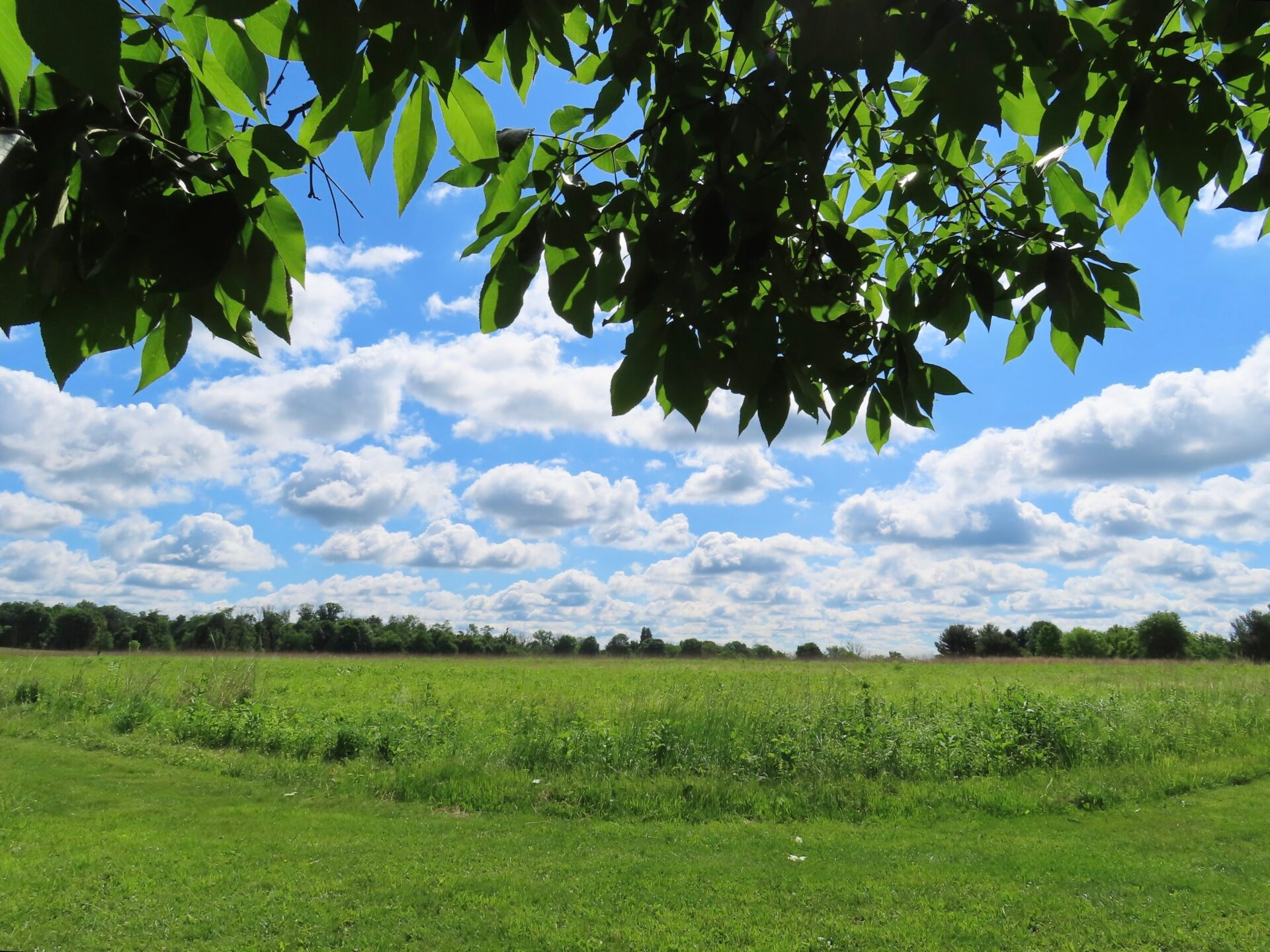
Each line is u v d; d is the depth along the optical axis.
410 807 8.33
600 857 6.60
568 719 13.22
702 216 1.38
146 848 6.73
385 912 5.41
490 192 1.45
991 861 6.44
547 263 1.41
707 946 4.91
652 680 25.56
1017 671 31.70
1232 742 11.10
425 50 1.05
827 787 8.66
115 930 5.09
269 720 12.32
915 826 7.61
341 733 11.11
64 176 0.90
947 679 25.41
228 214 0.92
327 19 0.87
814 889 5.82
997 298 1.84
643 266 1.42
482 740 11.33
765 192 1.40
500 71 1.45
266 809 8.15
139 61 1.03
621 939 5.00
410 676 27.78
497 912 5.43
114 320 1.08
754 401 1.47
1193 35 1.52
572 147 1.55
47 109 0.93
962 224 2.12
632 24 1.52
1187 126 1.34
